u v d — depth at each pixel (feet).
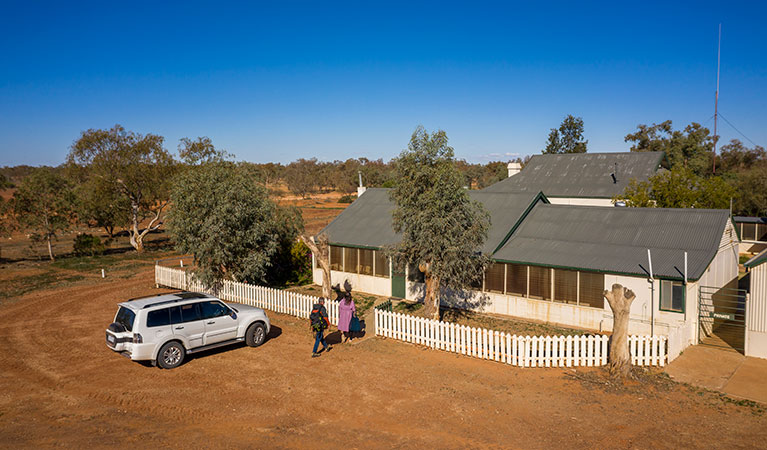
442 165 54.80
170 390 39.17
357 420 33.81
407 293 76.13
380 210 89.81
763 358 46.91
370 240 79.97
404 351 50.16
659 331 54.60
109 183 137.08
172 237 75.61
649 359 45.27
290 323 61.52
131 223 150.41
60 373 43.32
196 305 46.88
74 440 30.40
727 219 61.21
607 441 30.78
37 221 122.42
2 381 41.34
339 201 331.57
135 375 42.68
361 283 81.76
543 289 63.05
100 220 146.82
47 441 30.27
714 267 59.98
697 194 94.63
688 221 62.69
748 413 35.14
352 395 38.34
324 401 37.09
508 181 134.92
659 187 97.60
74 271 106.63
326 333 56.95
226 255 72.95
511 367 45.42
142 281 94.79
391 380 41.75
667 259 56.90
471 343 49.39
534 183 129.59
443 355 48.96
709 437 31.37
